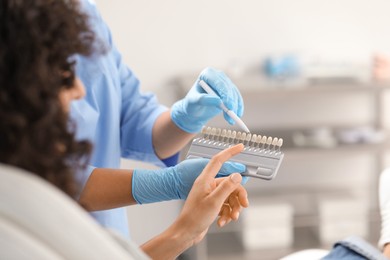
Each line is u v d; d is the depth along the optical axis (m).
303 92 3.12
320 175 3.64
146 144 1.84
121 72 1.89
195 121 1.68
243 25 3.45
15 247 0.68
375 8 3.49
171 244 1.20
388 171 1.46
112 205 1.42
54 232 0.71
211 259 3.23
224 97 1.56
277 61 3.36
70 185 0.85
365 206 3.37
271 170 1.29
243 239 3.30
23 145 0.78
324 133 3.35
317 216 3.38
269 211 3.28
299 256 1.65
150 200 1.41
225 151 1.24
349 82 3.20
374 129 3.53
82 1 1.69
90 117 1.65
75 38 0.84
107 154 1.76
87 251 0.73
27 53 0.78
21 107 0.78
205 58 3.46
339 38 3.51
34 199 0.71
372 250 1.28
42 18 0.80
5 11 0.79
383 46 3.53
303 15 3.46
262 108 3.56
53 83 0.80
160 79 3.45
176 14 3.40
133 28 3.39
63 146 0.83
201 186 1.21
